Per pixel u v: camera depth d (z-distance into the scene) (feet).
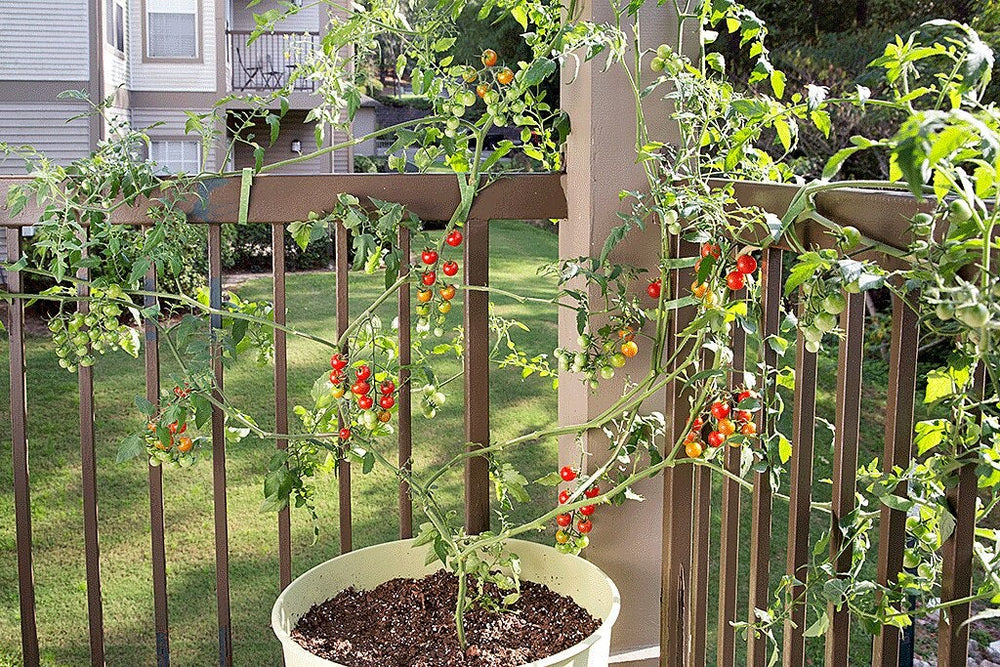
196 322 6.37
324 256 32.71
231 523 12.60
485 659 5.99
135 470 14.37
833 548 4.64
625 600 6.94
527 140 6.84
